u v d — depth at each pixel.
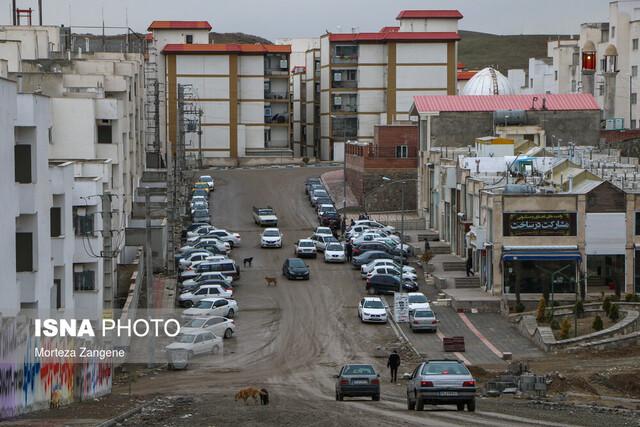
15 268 62.91
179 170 167.00
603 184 117.31
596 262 118.12
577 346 97.50
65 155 115.38
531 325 104.75
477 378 84.50
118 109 122.88
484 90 193.75
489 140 150.88
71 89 131.25
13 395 50.66
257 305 116.88
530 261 116.69
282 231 162.62
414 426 49.59
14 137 64.75
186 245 143.75
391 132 180.12
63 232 76.88
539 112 172.75
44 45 158.50
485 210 121.00
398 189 176.38
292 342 101.56
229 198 189.00
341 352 98.06
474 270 129.00
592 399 73.56
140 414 56.72
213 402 66.81
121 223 124.06
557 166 132.25
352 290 125.00
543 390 75.56
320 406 62.72
